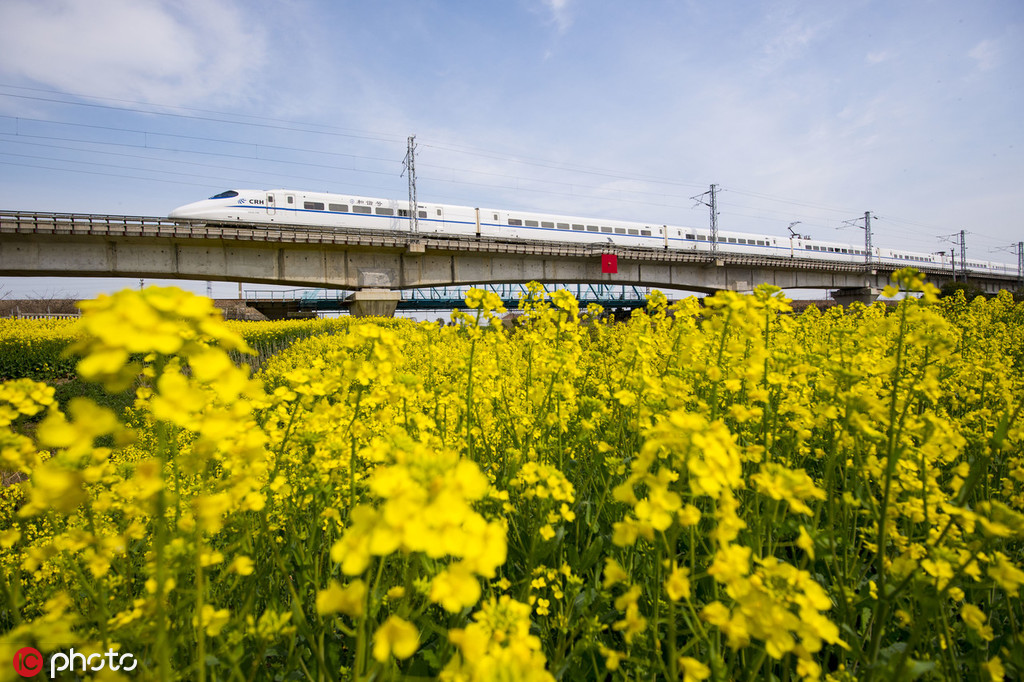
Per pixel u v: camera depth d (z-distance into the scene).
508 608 1.06
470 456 2.21
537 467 1.68
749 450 1.64
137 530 1.30
